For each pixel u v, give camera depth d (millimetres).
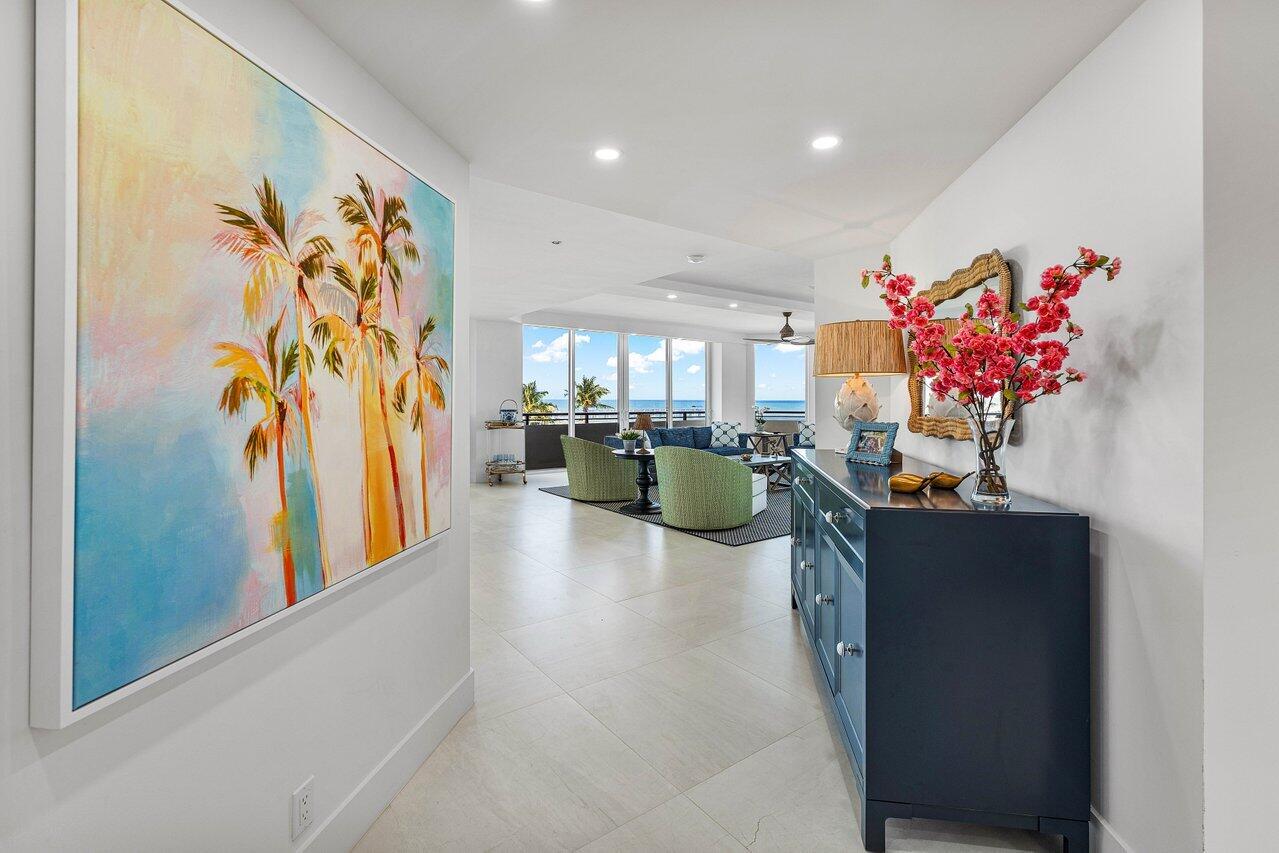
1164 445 1423
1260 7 1318
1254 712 1314
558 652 3029
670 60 1811
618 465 7551
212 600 1215
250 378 1304
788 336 8461
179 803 1195
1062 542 1660
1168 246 1416
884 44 1724
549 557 4824
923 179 2748
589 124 2211
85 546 973
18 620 934
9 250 922
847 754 2107
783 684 2693
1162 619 1429
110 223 1005
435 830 1786
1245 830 1316
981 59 1792
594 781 2012
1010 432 1876
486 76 1880
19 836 935
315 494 1509
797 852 1717
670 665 2885
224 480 1241
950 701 1709
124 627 1039
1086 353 1729
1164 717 1422
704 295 7648
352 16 1581
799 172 2672
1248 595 1311
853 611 1982
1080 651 1650
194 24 1162
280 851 1452
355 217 1665
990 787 1690
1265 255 1315
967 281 2514
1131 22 1558
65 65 937
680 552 4977
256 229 1316
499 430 9141
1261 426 1309
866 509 1772
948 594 1713
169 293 1113
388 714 1907
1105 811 1631
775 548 5098
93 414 982
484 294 7023
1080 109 1789
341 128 1607
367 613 1801
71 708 958
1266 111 1312
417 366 1997
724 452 9273
